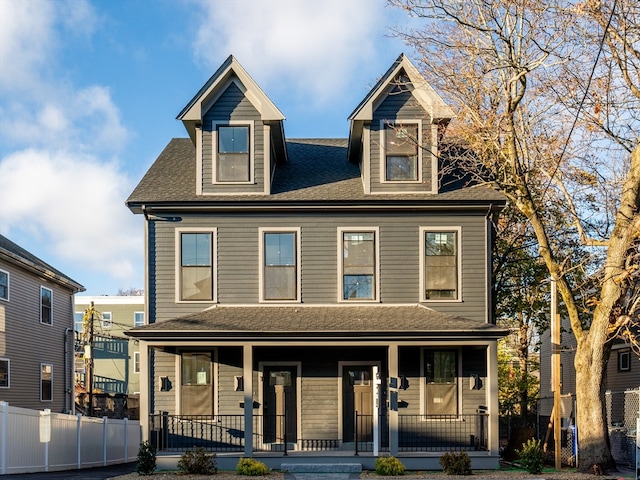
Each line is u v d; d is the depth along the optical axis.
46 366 26.59
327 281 17.52
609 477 14.09
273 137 18.45
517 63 15.72
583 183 17.75
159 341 15.72
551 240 20.84
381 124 17.88
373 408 16.98
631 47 14.70
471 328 15.59
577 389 15.55
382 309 17.20
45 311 26.75
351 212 17.67
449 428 16.91
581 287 17.95
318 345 15.88
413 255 17.56
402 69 17.89
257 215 17.66
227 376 17.19
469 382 17.09
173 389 17.08
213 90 17.70
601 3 14.10
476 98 18.20
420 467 15.48
